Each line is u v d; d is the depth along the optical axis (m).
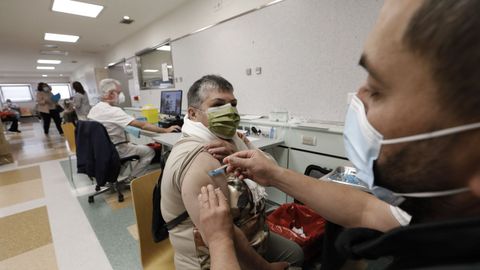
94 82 7.55
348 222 0.69
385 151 0.33
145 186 1.20
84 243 1.85
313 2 1.97
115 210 2.37
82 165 2.50
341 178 1.44
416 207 0.35
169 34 3.90
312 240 1.43
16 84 12.23
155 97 4.65
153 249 1.19
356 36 1.77
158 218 1.04
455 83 0.23
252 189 0.89
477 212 0.28
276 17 2.27
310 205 0.75
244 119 2.46
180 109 3.19
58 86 13.61
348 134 0.44
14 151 4.96
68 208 2.43
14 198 2.67
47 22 4.04
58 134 7.06
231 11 2.71
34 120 11.57
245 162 0.83
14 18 3.75
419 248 0.25
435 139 0.27
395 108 0.30
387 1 0.30
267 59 2.43
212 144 0.91
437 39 0.23
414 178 0.31
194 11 3.27
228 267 0.55
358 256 0.34
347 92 1.89
